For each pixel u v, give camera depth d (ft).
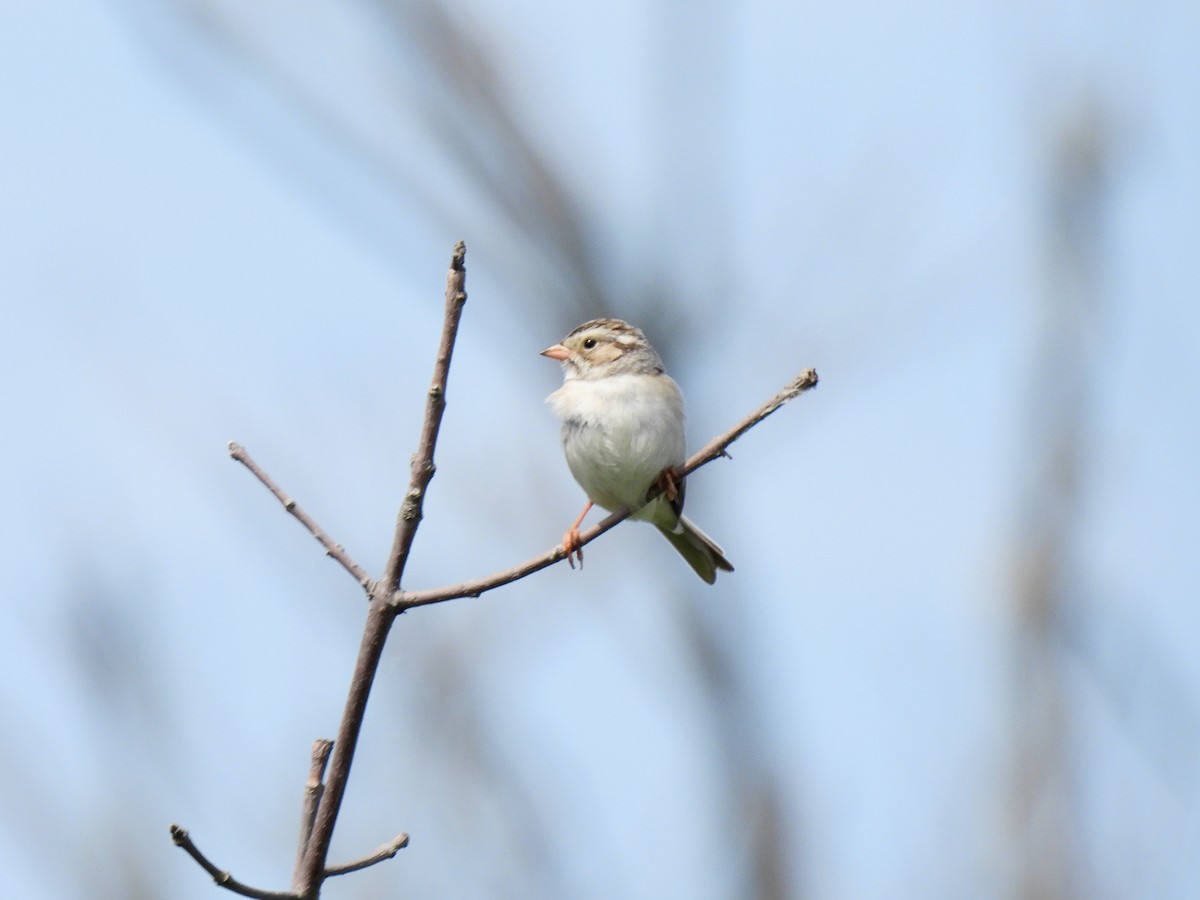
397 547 19.36
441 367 19.12
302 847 18.38
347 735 18.65
